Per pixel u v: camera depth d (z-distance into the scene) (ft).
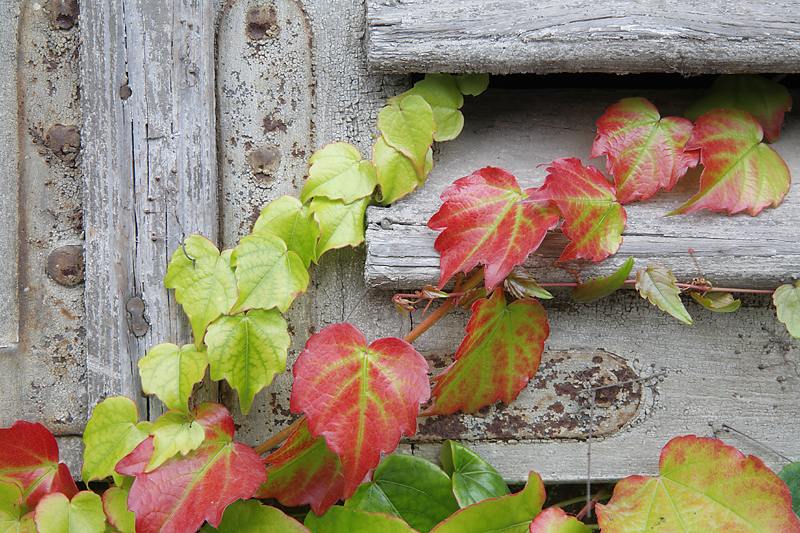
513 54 3.15
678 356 3.29
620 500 3.18
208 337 3.16
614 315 3.28
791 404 3.29
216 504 3.10
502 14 3.15
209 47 3.22
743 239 3.18
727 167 3.17
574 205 3.13
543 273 3.19
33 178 3.27
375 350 3.14
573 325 3.28
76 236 3.27
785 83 3.29
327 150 3.21
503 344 3.20
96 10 3.20
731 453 3.16
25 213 3.27
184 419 3.15
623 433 3.29
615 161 3.18
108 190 3.21
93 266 3.22
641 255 3.18
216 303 3.17
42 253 3.27
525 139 3.26
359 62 3.25
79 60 3.27
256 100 3.26
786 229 3.18
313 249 3.20
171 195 3.20
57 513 3.12
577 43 3.14
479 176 3.15
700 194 3.16
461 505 3.20
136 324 3.21
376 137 3.26
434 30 3.16
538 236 3.12
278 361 3.18
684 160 3.17
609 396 3.29
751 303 3.28
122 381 3.21
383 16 3.16
